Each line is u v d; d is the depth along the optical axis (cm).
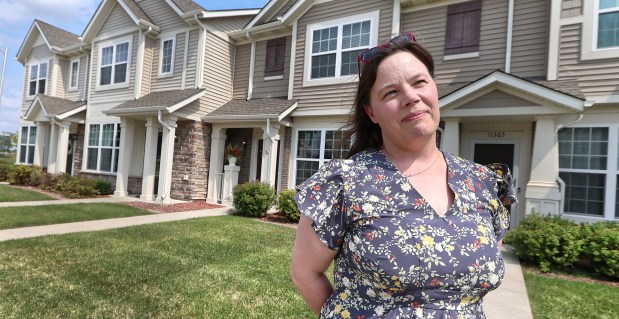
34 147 1638
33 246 523
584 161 646
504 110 657
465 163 133
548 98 604
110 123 1264
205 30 1108
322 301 122
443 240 107
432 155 128
